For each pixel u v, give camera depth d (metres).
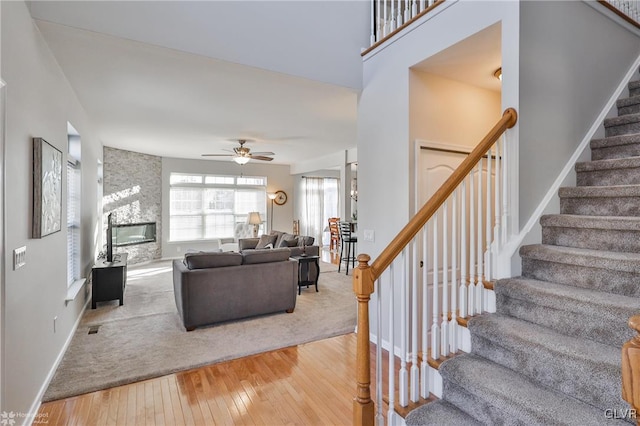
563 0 2.46
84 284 4.36
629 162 2.22
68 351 3.19
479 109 3.50
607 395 1.35
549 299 1.76
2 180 1.79
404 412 1.75
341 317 4.24
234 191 9.70
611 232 1.97
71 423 2.16
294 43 3.26
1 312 1.76
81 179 4.13
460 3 2.56
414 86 3.07
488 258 2.14
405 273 1.83
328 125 5.41
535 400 1.45
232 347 3.32
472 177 2.06
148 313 4.35
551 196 2.36
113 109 4.45
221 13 2.90
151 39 2.64
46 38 2.56
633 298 1.66
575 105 2.54
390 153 3.25
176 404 2.38
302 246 5.89
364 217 3.59
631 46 3.02
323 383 2.67
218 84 3.56
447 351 1.94
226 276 3.96
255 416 2.24
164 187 8.52
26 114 2.18
